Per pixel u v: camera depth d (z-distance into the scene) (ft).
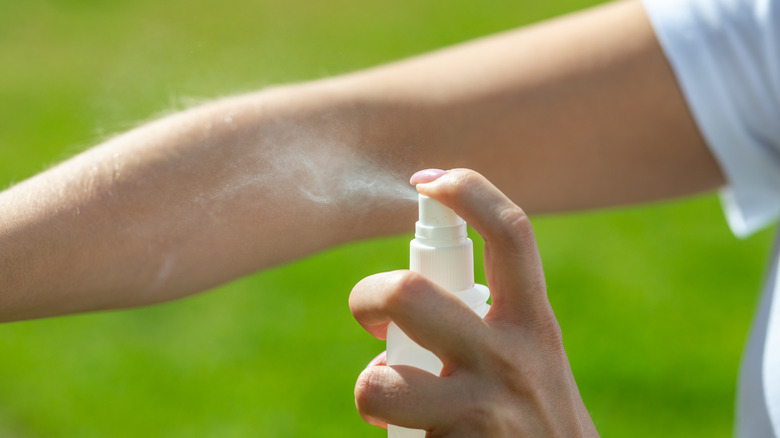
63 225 2.99
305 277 8.49
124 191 3.03
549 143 3.21
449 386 2.65
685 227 9.41
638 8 3.26
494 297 2.70
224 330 7.82
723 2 3.19
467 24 14.52
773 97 3.19
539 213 3.29
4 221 2.97
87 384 7.14
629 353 7.42
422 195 2.73
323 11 14.33
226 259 3.08
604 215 9.62
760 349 3.15
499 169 3.21
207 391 7.06
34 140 10.75
